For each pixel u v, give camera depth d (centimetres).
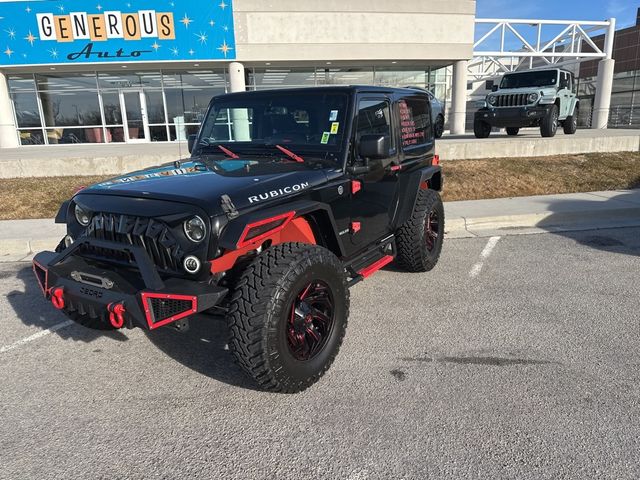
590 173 1134
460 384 326
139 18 1948
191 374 348
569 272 557
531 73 1617
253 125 417
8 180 1065
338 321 335
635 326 413
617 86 3447
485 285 518
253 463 255
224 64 2097
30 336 416
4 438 280
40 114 2184
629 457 253
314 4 2008
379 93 431
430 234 549
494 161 1214
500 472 244
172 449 268
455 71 2220
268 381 294
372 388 324
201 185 312
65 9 1928
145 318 272
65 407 311
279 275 287
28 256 669
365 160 391
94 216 319
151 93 2206
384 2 2045
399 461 254
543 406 299
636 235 719
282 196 316
